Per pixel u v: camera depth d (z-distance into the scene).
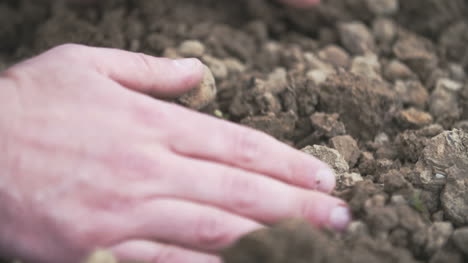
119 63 0.55
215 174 0.53
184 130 0.53
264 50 0.66
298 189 0.53
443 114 0.61
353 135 0.60
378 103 0.60
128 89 0.55
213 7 0.71
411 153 0.58
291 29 0.71
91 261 0.49
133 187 0.52
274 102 0.60
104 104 0.53
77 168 0.52
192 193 0.52
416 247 0.52
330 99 0.60
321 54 0.66
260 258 0.50
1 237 0.51
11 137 0.52
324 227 0.52
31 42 0.69
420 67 0.65
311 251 0.50
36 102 0.53
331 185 0.54
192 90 0.57
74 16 0.67
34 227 0.51
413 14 0.69
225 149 0.54
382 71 0.65
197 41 0.64
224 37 0.67
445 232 0.53
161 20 0.67
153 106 0.54
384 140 0.60
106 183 0.52
